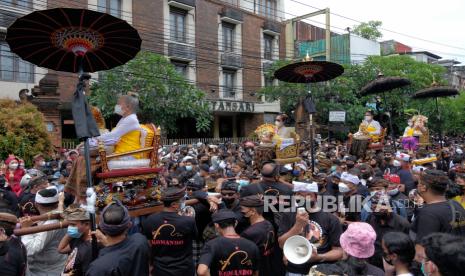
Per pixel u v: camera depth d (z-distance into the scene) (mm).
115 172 4883
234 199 5703
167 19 25953
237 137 31891
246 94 31031
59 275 4750
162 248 4758
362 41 35781
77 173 5168
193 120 28859
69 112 21344
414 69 27797
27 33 4438
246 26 31125
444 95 14008
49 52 4848
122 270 3387
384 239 3436
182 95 21016
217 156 14188
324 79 9633
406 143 14023
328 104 26000
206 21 28312
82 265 3990
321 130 26594
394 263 3369
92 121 4590
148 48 24828
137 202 5219
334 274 3332
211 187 7727
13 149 12609
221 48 29438
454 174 7406
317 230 4621
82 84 4695
